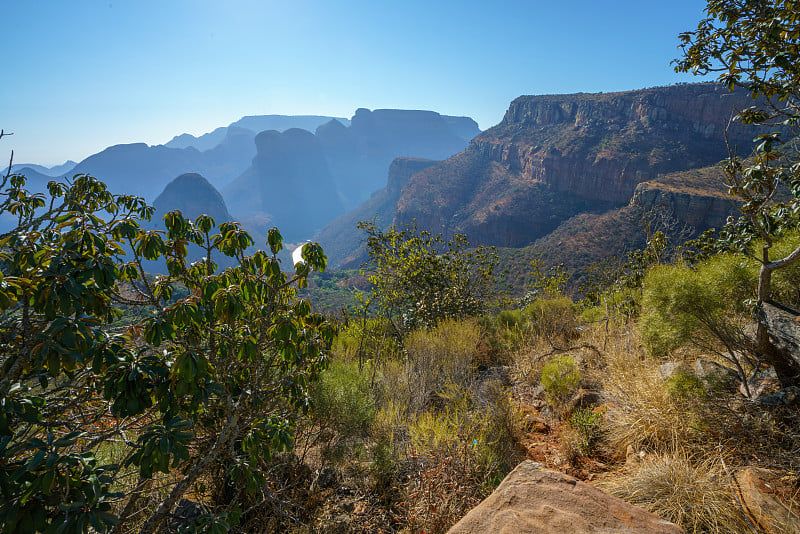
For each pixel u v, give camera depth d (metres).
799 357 2.64
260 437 2.32
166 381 1.87
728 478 2.34
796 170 2.77
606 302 6.05
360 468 3.16
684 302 3.27
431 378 4.80
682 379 3.03
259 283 2.50
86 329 1.68
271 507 2.67
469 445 3.12
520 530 1.37
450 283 9.55
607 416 3.48
